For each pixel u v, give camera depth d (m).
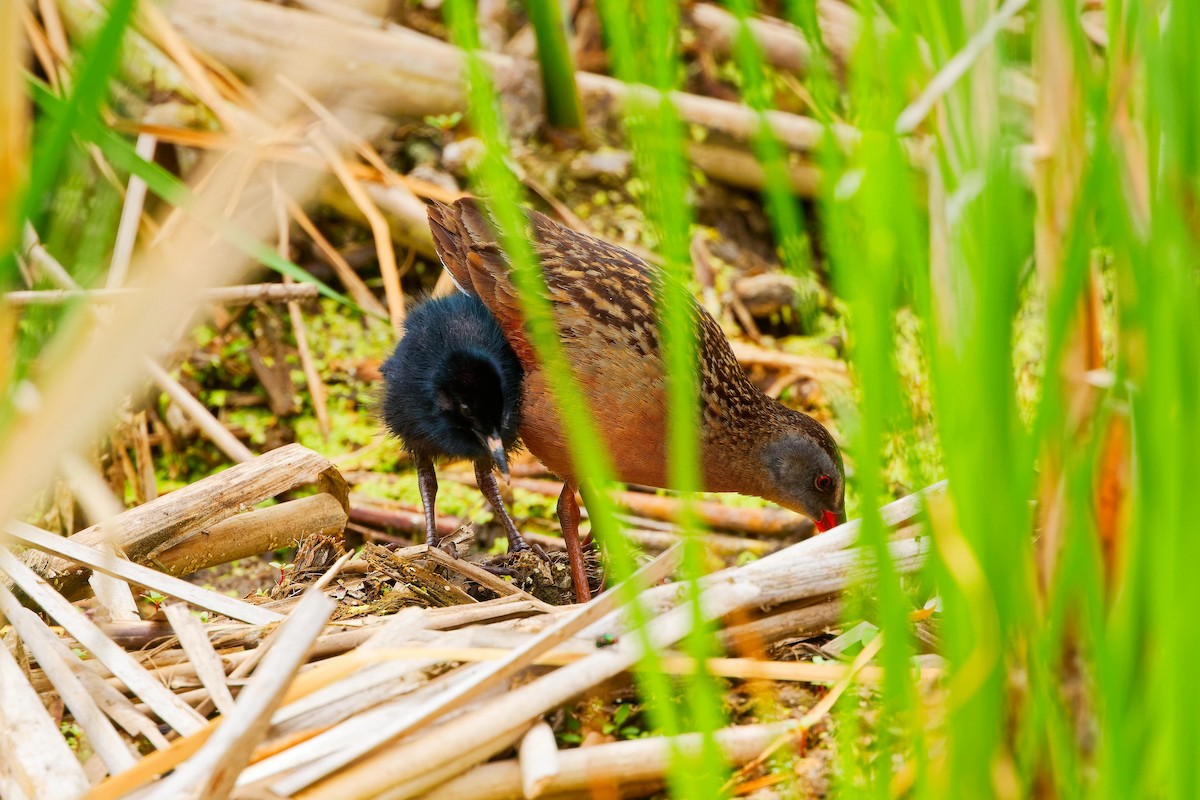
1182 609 3.22
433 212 8.66
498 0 12.79
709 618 5.43
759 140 3.23
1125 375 3.67
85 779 4.59
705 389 8.16
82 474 5.44
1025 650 4.10
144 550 7.12
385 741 4.70
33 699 5.00
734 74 12.91
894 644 3.34
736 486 8.75
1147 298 3.30
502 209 2.70
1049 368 3.41
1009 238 3.14
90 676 5.40
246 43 10.92
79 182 6.18
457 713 5.05
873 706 5.45
